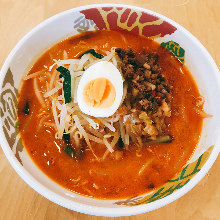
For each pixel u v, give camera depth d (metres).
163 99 0.28
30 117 0.29
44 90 0.30
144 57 0.30
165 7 0.35
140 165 0.27
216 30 0.34
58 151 0.28
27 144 0.28
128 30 0.31
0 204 0.26
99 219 0.26
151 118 0.27
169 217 0.26
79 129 0.27
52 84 0.30
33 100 0.29
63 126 0.28
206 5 0.35
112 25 0.31
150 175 0.27
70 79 0.28
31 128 0.28
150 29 0.30
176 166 0.27
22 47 0.28
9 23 0.34
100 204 0.24
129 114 0.27
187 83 0.30
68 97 0.27
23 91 0.29
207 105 0.28
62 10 0.35
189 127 0.29
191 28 0.34
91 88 0.27
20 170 0.22
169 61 0.31
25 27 0.34
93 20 0.30
